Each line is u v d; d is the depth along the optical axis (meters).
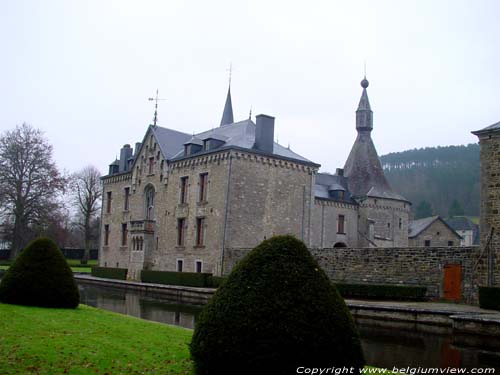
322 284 9.46
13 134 54.94
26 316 15.76
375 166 62.41
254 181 41.16
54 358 10.52
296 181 43.81
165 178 47.31
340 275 32.56
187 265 43.09
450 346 16.78
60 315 16.70
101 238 57.09
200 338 9.41
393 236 60.06
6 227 60.88
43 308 18.39
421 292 27.30
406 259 28.95
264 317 9.02
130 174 53.44
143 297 34.19
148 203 50.53
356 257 31.73
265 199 41.59
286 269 9.44
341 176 63.50
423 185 137.75
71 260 78.00
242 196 40.34
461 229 102.00
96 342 12.23
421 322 21.86
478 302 25.19
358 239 59.00
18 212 54.38
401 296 28.05
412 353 15.55
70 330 13.70
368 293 29.48
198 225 42.75
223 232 39.47
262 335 8.91
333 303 9.34
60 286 19.09
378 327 21.00
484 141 26.20
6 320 14.63
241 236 40.00
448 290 26.72
